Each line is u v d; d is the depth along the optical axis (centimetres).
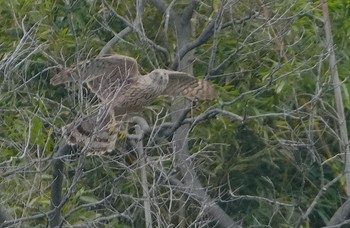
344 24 2672
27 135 1984
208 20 2569
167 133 2189
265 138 2562
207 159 2527
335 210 2652
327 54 2319
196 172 2477
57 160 1991
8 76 1978
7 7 2594
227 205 2614
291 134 2466
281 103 2578
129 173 2295
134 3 2686
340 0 2675
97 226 2238
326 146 2562
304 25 2595
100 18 2639
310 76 2536
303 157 2634
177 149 2328
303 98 2556
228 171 2617
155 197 2028
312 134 2256
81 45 2547
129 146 2297
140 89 2105
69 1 2511
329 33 2492
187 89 2203
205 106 2536
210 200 2352
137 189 2275
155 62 2545
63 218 1928
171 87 2202
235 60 2608
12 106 2300
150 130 2180
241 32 2477
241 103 2562
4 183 2117
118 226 2381
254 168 2662
